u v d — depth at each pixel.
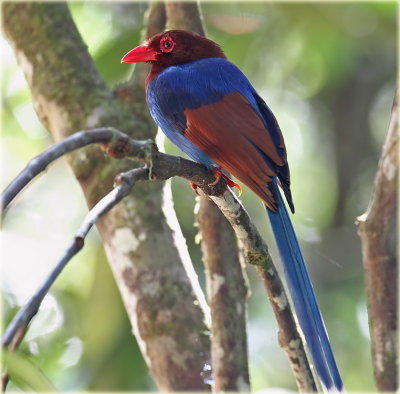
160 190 10.55
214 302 9.17
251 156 9.50
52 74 11.11
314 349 8.38
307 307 8.68
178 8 11.48
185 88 10.26
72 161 10.67
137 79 11.52
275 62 16.64
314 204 18.14
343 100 18.38
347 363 15.48
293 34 16.08
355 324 15.73
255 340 15.45
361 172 18.23
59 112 11.01
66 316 14.12
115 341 13.20
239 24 15.49
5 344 5.32
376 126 18.56
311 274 16.42
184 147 10.34
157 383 9.82
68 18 11.44
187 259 10.36
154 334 9.81
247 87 10.35
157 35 11.14
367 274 9.03
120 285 10.30
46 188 16.45
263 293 15.71
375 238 8.98
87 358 13.46
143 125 11.13
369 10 15.91
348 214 17.92
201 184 7.70
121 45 14.77
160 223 10.32
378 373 8.77
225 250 9.32
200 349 9.70
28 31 11.31
